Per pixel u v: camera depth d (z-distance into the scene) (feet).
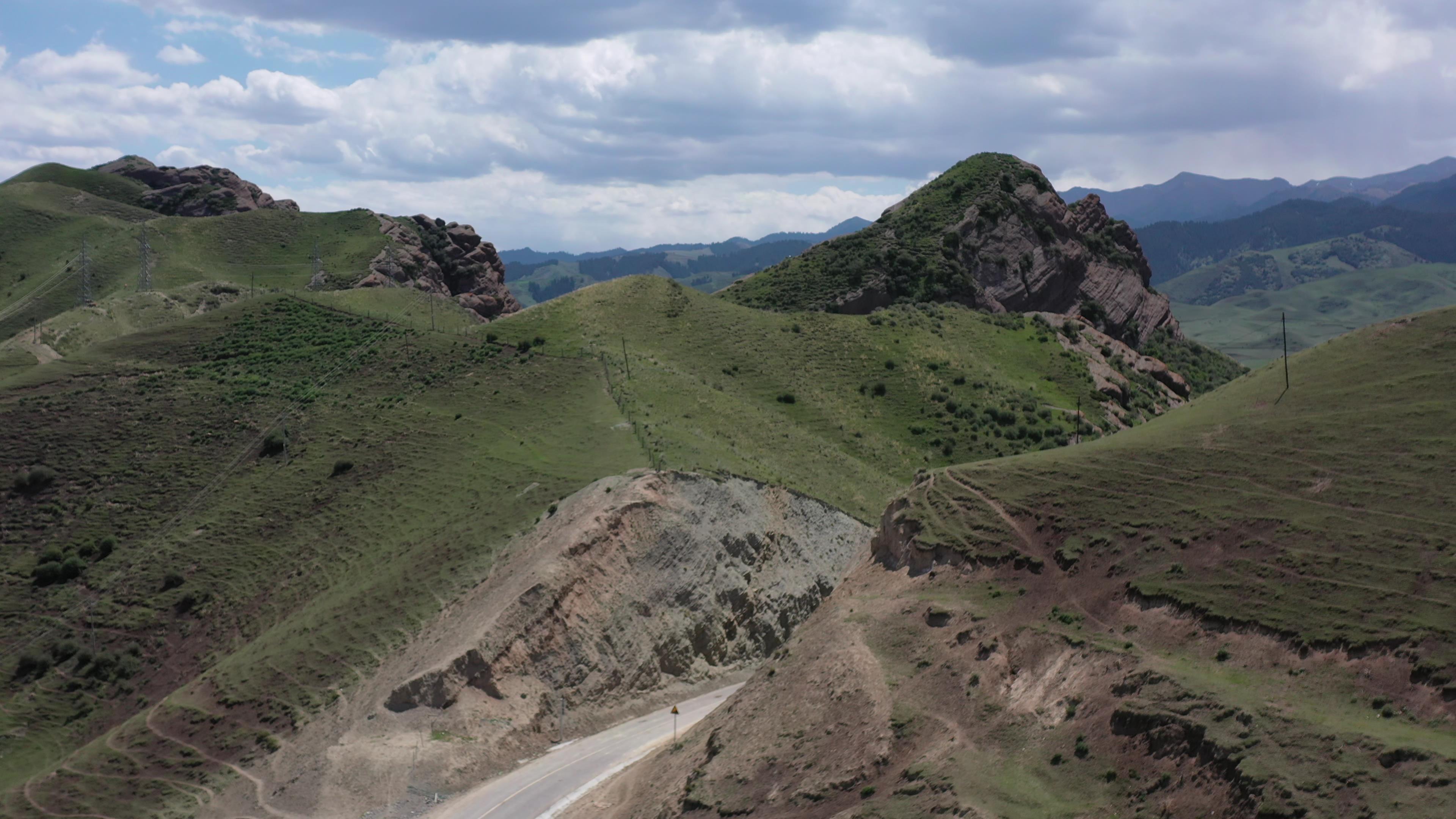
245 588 301.84
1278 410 200.13
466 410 372.38
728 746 185.47
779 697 189.26
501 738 229.86
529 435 344.90
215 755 231.91
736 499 296.51
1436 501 161.27
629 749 230.07
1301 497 173.78
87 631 298.76
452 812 207.21
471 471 325.42
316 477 345.31
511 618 246.47
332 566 298.56
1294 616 153.58
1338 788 127.03
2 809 222.07
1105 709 155.02
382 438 361.30
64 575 321.93
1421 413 180.86
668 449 315.37
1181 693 148.66
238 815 213.05
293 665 254.68
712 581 277.23
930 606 189.37
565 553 259.80
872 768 165.27
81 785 226.79
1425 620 143.43
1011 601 183.62
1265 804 129.29
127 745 238.48
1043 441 421.59
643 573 268.41
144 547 329.11
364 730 228.63
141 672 283.38
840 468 365.61
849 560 313.12
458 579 271.08
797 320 510.17
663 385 387.75
